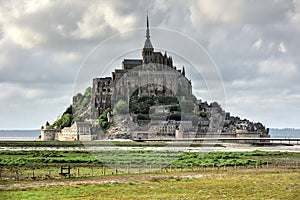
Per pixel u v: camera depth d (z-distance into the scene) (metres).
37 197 48.16
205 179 61.53
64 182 59.06
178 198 47.72
